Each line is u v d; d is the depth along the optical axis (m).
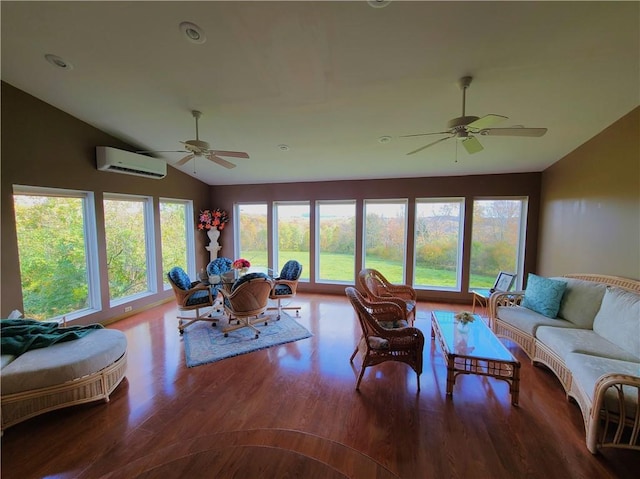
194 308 3.85
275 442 1.93
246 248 6.28
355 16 1.89
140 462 1.75
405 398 2.41
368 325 2.60
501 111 2.90
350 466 1.74
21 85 2.95
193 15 1.95
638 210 2.71
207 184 6.19
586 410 1.94
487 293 4.21
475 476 1.68
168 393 2.50
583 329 2.76
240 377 2.74
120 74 2.65
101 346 2.46
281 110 3.11
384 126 3.38
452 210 5.07
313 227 5.77
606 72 2.29
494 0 1.73
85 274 3.90
